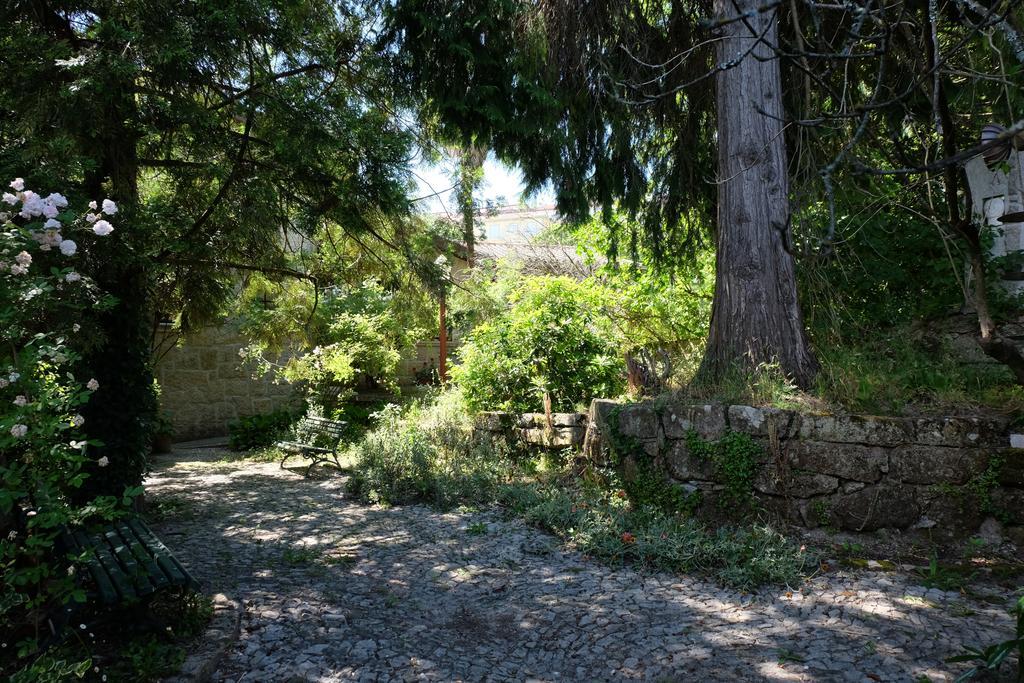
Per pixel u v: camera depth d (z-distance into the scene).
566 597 4.41
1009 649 2.82
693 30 7.90
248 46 5.70
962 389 5.55
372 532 5.99
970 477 4.87
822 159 7.32
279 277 8.30
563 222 8.99
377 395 12.99
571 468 7.24
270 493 7.78
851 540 5.05
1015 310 6.31
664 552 4.89
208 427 12.58
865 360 6.27
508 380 8.38
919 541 4.94
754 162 6.35
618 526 5.47
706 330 9.41
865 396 5.47
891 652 3.43
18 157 4.46
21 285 3.33
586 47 7.70
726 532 5.17
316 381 11.99
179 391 12.20
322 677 3.32
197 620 3.78
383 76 7.21
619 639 3.77
